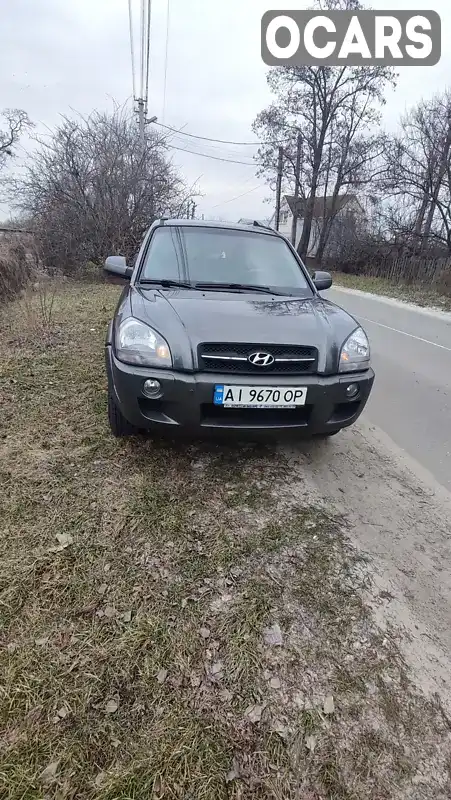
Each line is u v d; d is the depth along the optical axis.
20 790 1.28
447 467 3.28
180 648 1.74
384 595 2.08
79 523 2.35
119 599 1.93
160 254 3.62
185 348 2.54
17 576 1.98
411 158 20.73
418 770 1.42
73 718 1.46
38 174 12.67
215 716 1.52
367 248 24.50
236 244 3.83
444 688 1.68
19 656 1.64
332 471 3.11
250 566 2.19
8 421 3.35
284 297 3.37
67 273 12.92
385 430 3.87
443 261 18.75
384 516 2.65
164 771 1.35
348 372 2.77
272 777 1.37
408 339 7.74
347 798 1.34
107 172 12.91
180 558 2.19
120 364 2.63
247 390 2.54
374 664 1.74
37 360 4.78
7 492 2.52
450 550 2.41
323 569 2.20
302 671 1.70
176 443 3.21
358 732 1.51
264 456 3.21
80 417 3.48
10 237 11.70
